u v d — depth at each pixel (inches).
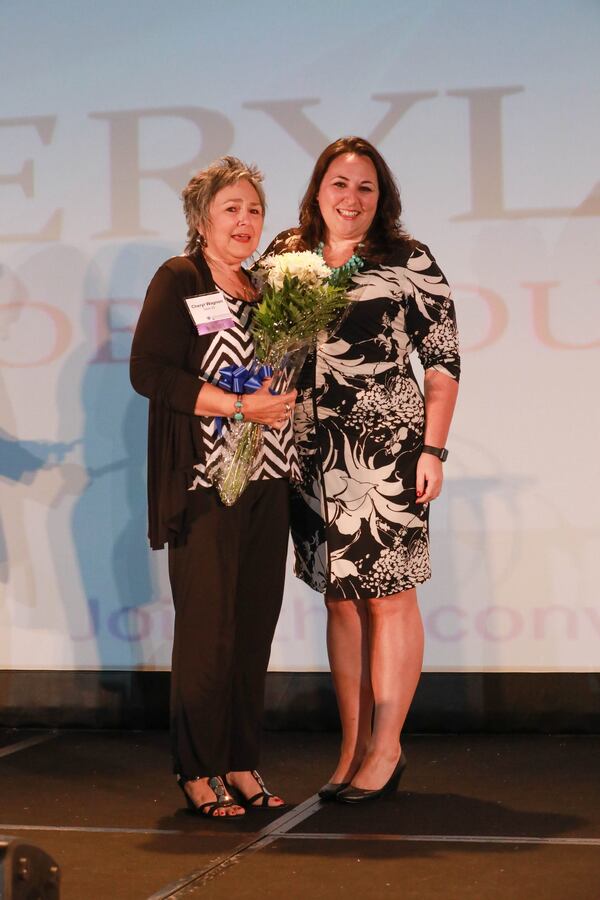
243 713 129.5
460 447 169.8
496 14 168.9
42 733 177.2
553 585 168.2
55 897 73.7
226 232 127.1
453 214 170.2
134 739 171.3
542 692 169.2
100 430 178.5
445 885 99.0
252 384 122.2
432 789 136.2
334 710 173.9
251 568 128.8
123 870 104.7
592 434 167.2
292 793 136.3
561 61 167.5
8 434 180.4
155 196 177.3
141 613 178.1
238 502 126.4
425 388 135.3
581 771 144.8
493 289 169.3
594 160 166.9
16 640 181.3
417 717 172.1
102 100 178.5
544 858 106.5
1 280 180.7
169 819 123.8
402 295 132.0
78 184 179.0
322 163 134.4
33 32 179.8
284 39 173.9
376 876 101.9
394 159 171.5
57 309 179.5
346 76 172.6
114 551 178.4
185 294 125.9
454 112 170.1
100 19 178.2
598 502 167.0
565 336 167.6
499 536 169.3
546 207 167.9
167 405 123.8
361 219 132.2
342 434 131.0
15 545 180.9
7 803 131.8
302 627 174.2
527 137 168.2
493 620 169.8
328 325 130.2
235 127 175.5
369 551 130.6
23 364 180.1
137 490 177.9
